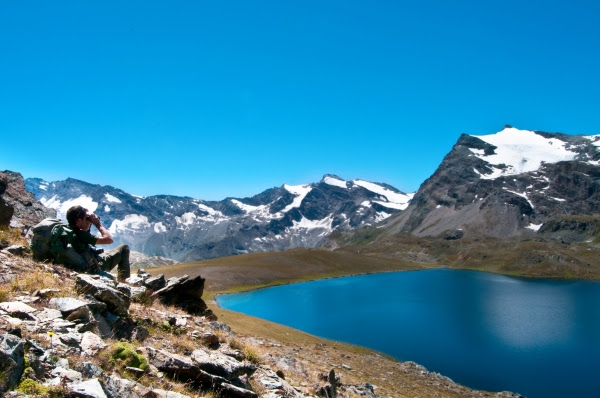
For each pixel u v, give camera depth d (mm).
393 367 70812
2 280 13523
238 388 12750
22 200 35125
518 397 65938
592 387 77875
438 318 141500
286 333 78312
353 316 145750
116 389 9172
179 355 13414
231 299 190125
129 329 14008
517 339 112812
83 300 13000
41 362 8797
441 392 58375
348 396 28078
